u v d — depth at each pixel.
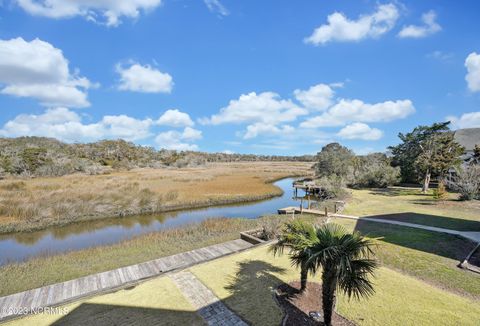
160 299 5.21
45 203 16.14
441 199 18.31
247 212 17.20
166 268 6.80
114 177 33.69
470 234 9.55
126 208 16.55
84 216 14.88
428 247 8.50
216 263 7.01
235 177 39.06
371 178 28.22
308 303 5.01
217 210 17.86
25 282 6.30
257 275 6.25
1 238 11.45
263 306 4.93
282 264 6.92
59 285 5.86
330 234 4.18
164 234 10.57
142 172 45.75
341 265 3.62
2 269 7.14
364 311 4.78
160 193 20.91
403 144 29.78
